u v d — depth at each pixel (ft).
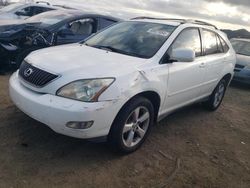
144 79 13.06
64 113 11.18
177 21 17.31
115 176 11.97
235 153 15.79
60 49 14.79
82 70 12.00
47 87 11.82
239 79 32.55
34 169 11.58
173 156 14.24
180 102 16.55
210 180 12.88
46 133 14.17
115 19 27.32
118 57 13.87
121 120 12.42
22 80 12.91
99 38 16.80
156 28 16.20
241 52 35.29
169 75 14.55
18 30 22.75
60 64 12.40
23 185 10.64
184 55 14.32
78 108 11.16
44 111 11.53
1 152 12.31
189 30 16.79
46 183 10.93
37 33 23.06
